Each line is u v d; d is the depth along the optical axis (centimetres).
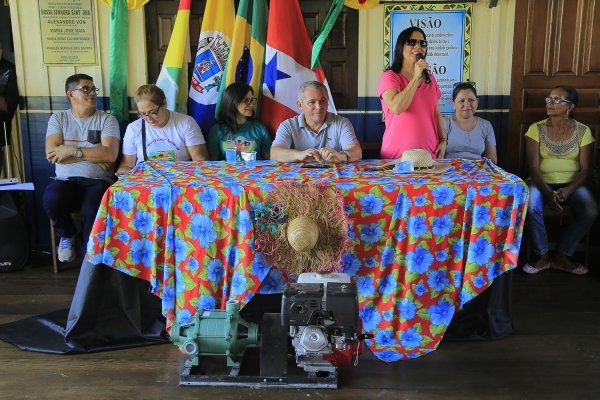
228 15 427
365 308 263
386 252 259
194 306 265
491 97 447
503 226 258
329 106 429
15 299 346
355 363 252
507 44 439
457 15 436
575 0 430
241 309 271
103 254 263
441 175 279
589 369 258
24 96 438
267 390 242
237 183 263
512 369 259
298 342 236
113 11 420
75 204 395
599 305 332
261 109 432
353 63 446
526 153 414
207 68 426
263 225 257
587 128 399
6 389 243
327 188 255
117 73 429
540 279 378
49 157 395
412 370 259
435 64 444
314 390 242
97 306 277
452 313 264
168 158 389
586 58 438
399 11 436
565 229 393
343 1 420
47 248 450
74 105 402
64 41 432
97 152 394
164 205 261
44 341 284
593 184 412
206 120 431
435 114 367
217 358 267
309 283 232
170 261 264
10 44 439
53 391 241
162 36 442
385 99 350
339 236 254
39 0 426
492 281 268
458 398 236
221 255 264
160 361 267
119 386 245
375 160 333
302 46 428
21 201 412
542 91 444
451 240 259
